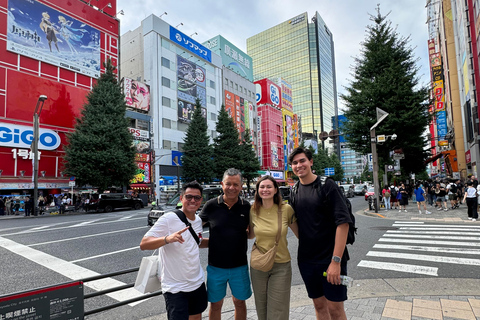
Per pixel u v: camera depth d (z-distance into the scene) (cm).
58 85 2592
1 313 181
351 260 569
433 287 404
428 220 1082
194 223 237
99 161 2283
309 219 228
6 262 612
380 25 1920
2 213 1998
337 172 6494
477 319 287
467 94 2423
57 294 211
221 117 3559
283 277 230
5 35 2305
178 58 4050
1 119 2222
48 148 2452
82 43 2852
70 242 826
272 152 5709
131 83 3350
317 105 9588
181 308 209
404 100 1681
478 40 2070
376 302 339
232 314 331
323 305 238
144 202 2686
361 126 1838
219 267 243
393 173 1931
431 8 4819
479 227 899
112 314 364
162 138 3672
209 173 3225
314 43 9844
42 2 2564
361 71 1933
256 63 10969
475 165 2266
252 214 244
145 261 237
